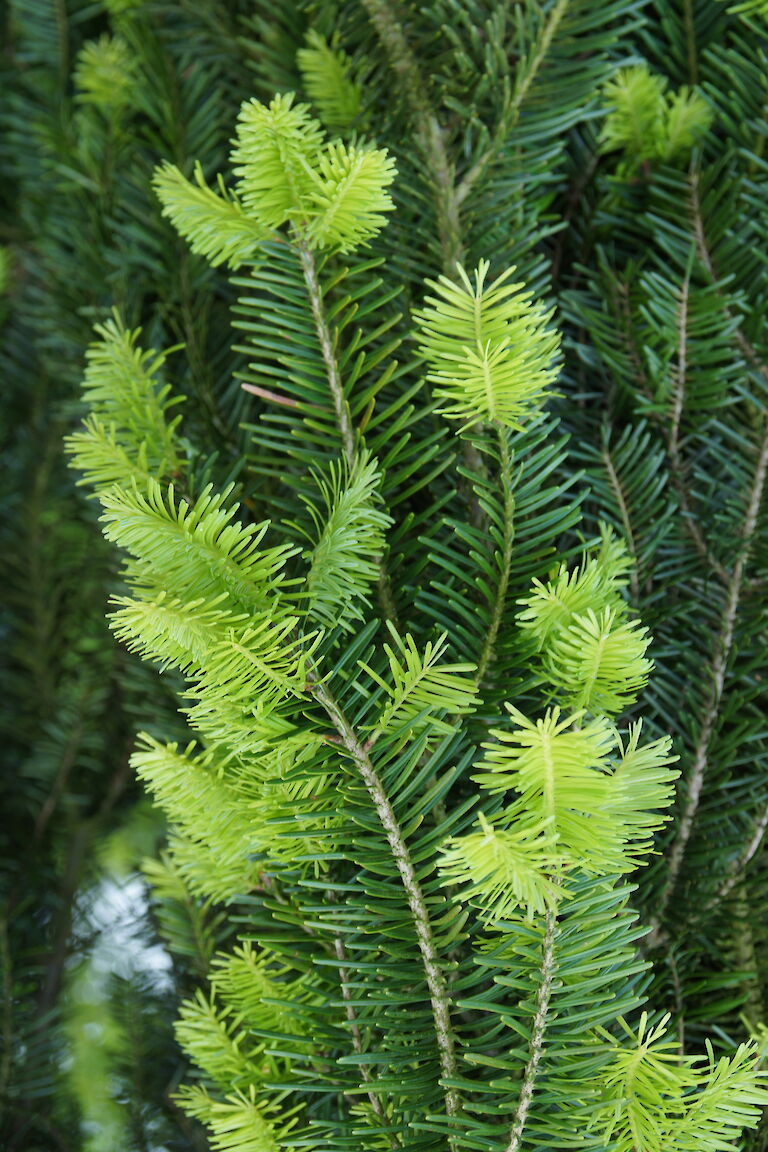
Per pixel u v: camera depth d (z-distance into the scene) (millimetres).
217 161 802
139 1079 840
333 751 660
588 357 758
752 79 759
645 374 752
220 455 766
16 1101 843
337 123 760
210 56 818
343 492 664
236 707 651
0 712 937
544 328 672
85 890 911
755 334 746
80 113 871
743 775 731
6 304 964
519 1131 651
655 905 718
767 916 726
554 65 756
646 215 761
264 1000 682
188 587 648
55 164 872
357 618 685
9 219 974
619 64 751
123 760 915
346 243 689
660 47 779
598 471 731
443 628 687
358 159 663
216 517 641
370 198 673
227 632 634
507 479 685
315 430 733
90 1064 861
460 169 753
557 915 640
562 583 661
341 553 654
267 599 652
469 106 752
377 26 750
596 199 783
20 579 939
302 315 701
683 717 723
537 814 622
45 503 937
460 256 737
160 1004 856
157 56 825
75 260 854
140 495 641
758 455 745
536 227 774
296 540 711
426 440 692
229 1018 735
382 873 660
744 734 722
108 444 699
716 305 738
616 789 628
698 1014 709
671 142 765
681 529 746
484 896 639
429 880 674
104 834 915
